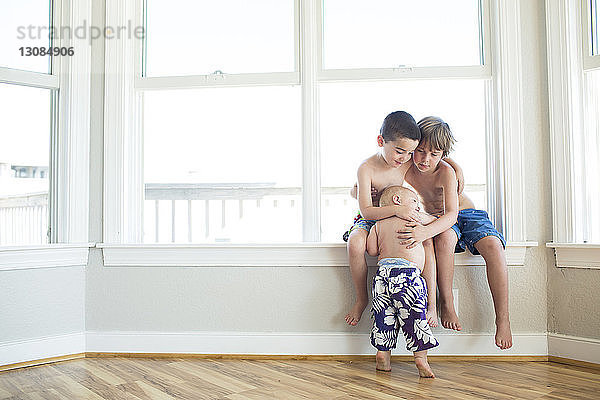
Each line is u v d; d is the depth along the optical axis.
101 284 2.64
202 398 1.94
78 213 2.62
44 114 2.66
